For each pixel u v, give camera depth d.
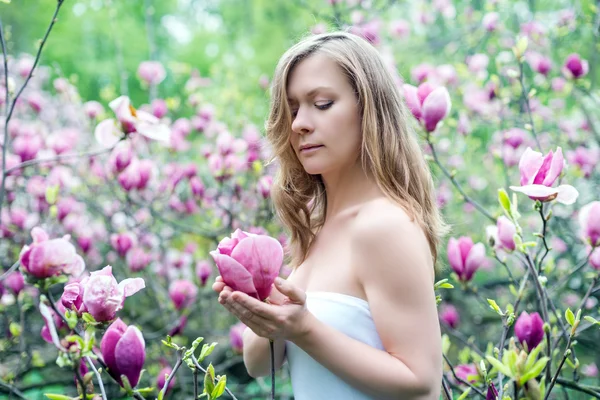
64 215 3.61
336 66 1.43
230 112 5.01
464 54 5.66
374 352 1.26
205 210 4.06
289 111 1.47
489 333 4.34
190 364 1.35
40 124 4.46
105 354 1.24
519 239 1.65
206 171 4.57
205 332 4.13
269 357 1.57
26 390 3.65
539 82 4.31
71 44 10.61
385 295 1.30
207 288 4.23
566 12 4.33
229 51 10.73
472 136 4.84
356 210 1.44
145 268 3.66
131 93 10.68
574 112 4.77
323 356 1.23
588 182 4.12
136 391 1.24
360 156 1.47
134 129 2.13
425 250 1.36
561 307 3.66
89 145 4.58
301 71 1.44
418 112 2.18
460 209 4.95
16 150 3.40
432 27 6.47
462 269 2.20
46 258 1.16
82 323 1.37
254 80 7.91
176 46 11.65
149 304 4.43
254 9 10.19
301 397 1.44
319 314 1.36
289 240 1.69
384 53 4.38
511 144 3.54
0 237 3.69
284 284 1.18
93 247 4.26
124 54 10.63
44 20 10.44
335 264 1.42
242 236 1.20
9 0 2.17
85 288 1.25
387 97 1.49
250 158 3.62
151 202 3.83
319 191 1.65
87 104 4.41
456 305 4.36
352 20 4.72
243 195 3.85
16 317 3.88
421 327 1.28
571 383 2.16
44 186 3.61
